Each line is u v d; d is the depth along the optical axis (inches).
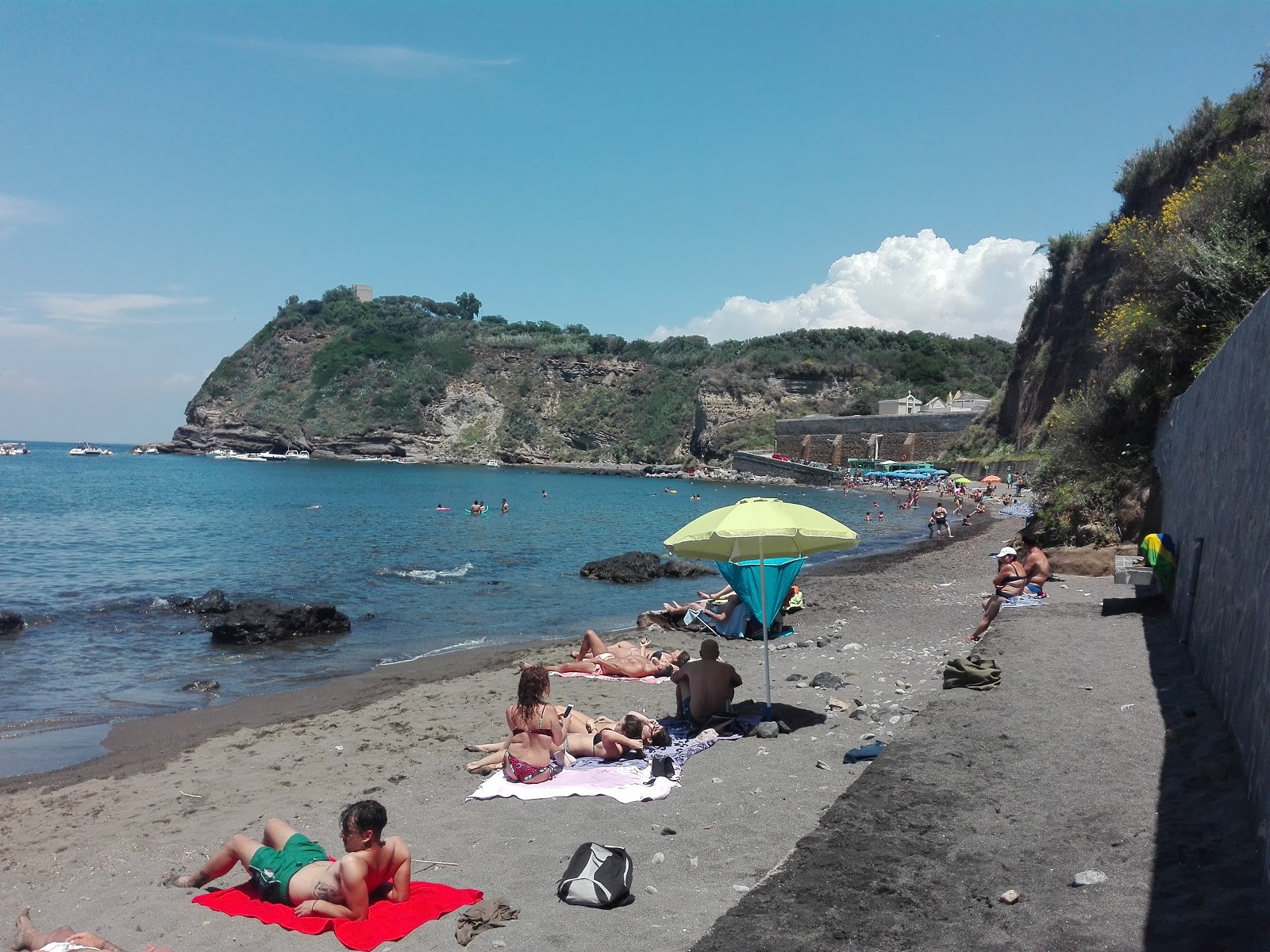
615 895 196.9
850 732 322.7
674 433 5310.0
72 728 412.8
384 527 1608.0
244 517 1819.6
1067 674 339.3
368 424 5718.5
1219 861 174.6
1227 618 274.7
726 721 339.3
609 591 870.4
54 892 230.4
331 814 277.3
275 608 644.1
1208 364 412.5
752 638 562.6
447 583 920.9
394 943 185.6
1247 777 209.9
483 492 2851.9
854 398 4557.1
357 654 585.9
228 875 239.5
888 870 184.5
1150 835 190.5
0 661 565.3
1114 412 793.6
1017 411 2492.6
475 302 7534.5
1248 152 790.5
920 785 230.5
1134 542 694.5
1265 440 244.5
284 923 199.3
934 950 153.3
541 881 213.2
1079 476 795.4
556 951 176.7
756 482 3521.2
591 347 6323.8
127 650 600.7
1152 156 1476.4
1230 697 255.4
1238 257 680.4
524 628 684.1
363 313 6712.6
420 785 300.5
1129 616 458.9
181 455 6373.0
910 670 430.3
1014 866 183.9
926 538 1398.9
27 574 1003.3
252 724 410.9
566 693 431.2
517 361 6190.9
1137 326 747.4
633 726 306.2
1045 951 149.2
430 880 217.3
